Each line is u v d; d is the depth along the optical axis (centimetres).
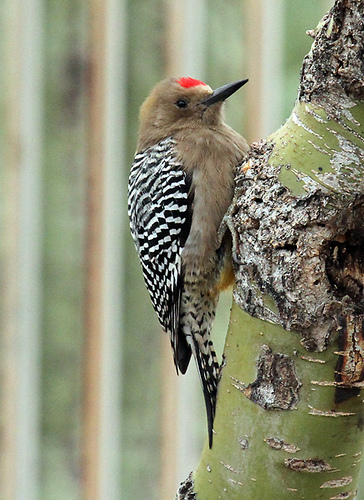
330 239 525
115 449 1183
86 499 1169
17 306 1143
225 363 567
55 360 1162
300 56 1295
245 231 548
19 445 1158
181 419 1207
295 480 542
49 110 1144
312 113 527
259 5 1265
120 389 1191
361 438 539
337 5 499
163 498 1194
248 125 1282
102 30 1147
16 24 1127
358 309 523
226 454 563
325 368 521
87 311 1159
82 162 1153
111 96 1158
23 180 1137
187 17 1207
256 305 538
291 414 532
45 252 1152
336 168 522
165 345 1203
